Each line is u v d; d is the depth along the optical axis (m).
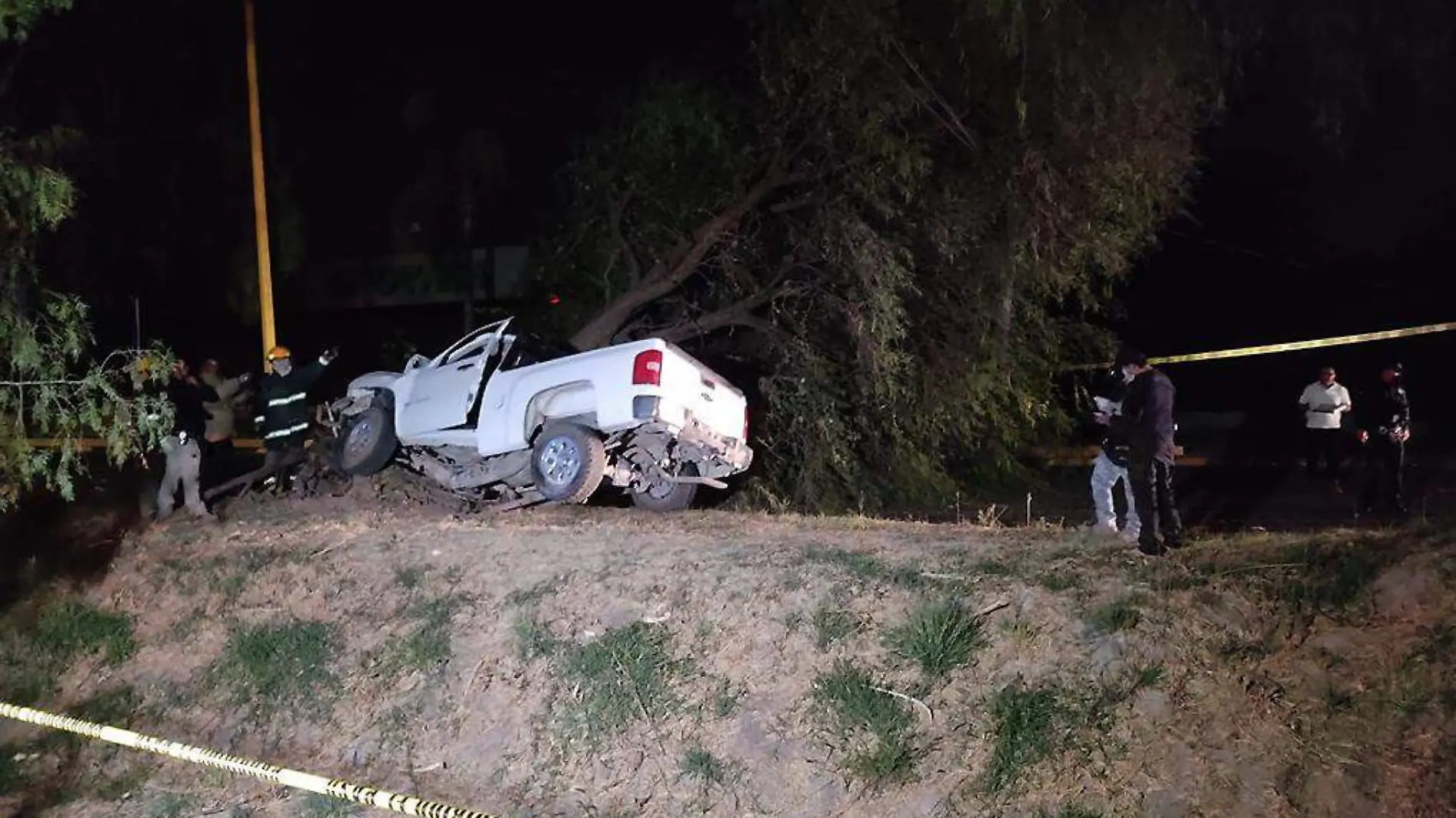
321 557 9.86
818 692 6.81
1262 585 7.04
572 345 14.42
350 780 7.44
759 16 13.85
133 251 18.48
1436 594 6.62
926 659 6.79
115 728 8.38
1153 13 13.02
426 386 12.34
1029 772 6.07
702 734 6.87
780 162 14.26
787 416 14.45
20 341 8.80
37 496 12.79
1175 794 5.79
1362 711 6.02
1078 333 15.77
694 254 14.70
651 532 9.77
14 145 9.56
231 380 13.62
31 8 9.27
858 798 6.25
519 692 7.60
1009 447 16.17
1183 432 21.78
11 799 7.95
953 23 13.23
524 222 20.84
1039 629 6.85
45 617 9.91
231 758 6.75
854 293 13.98
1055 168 13.65
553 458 11.11
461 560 9.29
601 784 6.86
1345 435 18.00
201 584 9.84
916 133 13.70
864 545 8.75
